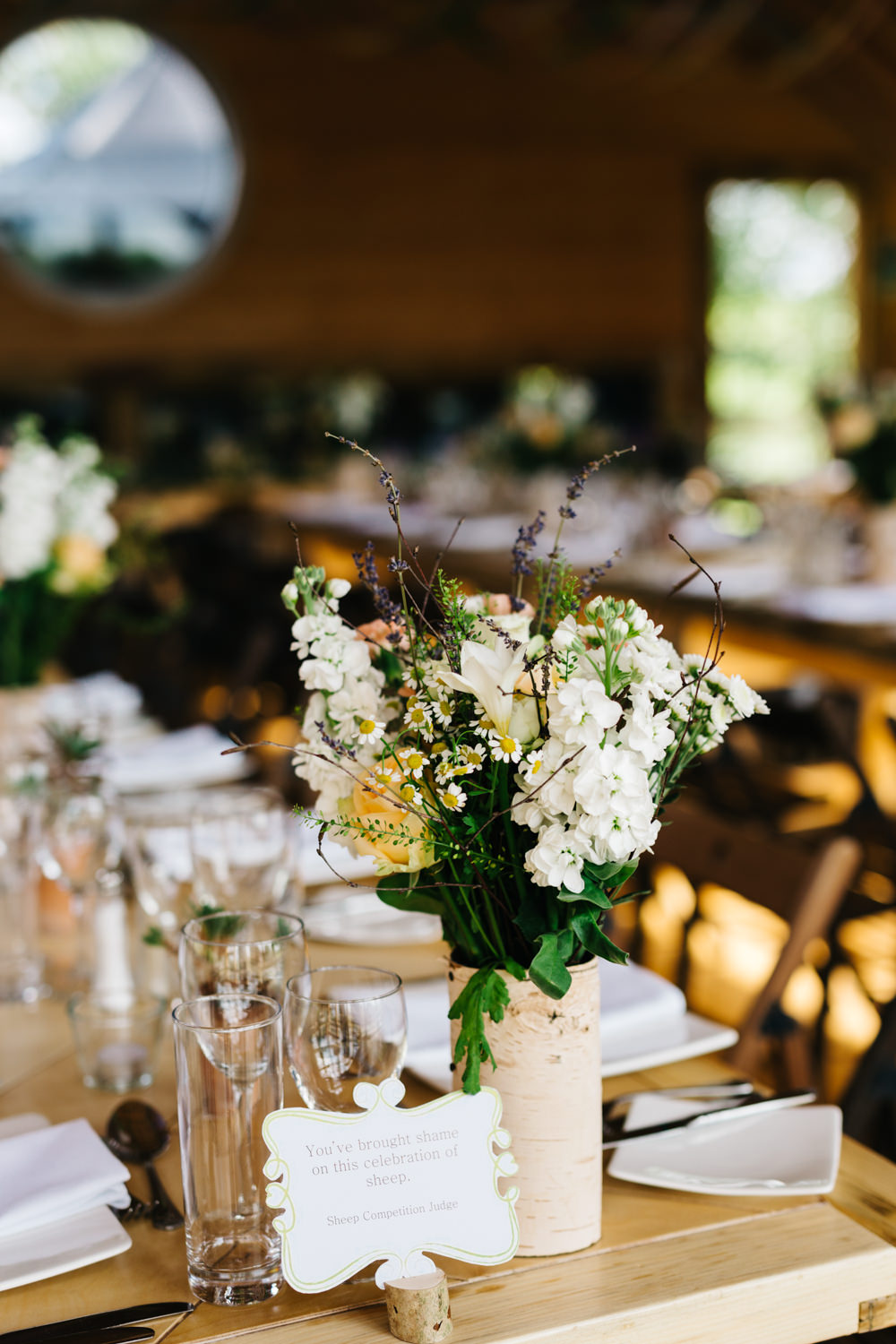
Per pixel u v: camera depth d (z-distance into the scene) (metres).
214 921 1.21
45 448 2.51
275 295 10.14
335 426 10.09
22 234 9.77
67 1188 1.06
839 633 3.44
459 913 1.02
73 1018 1.34
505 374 10.57
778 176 10.75
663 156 10.59
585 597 1.02
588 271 10.62
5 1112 1.30
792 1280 1.00
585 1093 1.02
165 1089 1.34
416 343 10.41
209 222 10.05
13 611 2.53
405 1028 1.05
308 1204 0.94
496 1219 0.97
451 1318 0.95
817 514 4.05
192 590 5.01
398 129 10.20
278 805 1.55
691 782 3.52
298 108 10.01
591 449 8.46
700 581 4.17
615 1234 1.06
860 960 3.26
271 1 9.09
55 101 9.72
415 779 0.96
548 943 0.97
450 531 5.81
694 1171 1.14
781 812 3.42
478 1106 0.98
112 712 3.01
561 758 0.93
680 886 3.62
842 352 11.07
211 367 10.09
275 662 4.29
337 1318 0.96
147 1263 1.03
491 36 8.08
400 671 1.09
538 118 10.39
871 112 7.95
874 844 3.00
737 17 7.36
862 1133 1.74
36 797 1.71
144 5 9.56
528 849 0.99
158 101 9.83
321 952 1.66
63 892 1.83
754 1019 1.68
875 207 10.88
